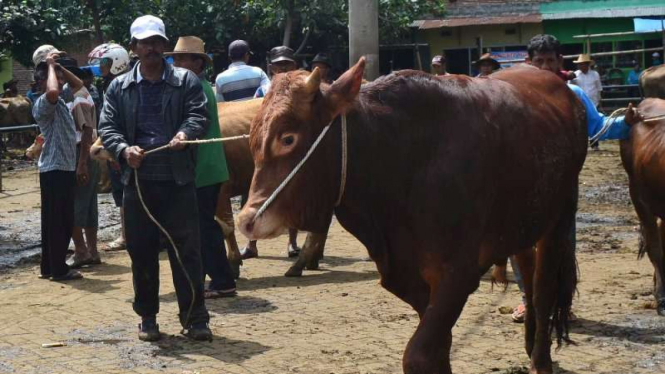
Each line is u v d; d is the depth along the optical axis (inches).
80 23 927.7
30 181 690.8
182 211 262.4
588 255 387.2
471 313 293.0
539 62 269.1
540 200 212.5
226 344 262.2
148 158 257.3
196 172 305.1
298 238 443.5
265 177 178.1
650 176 288.7
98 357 251.6
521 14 1127.6
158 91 259.1
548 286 231.3
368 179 185.3
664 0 1067.3
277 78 183.3
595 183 627.2
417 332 183.2
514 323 281.0
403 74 192.1
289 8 900.0
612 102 1065.5
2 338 273.1
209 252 316.5
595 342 260.2
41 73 366.0
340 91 177.8
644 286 326.3
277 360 245.3
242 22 945.5
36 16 853.8
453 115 190.5
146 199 260.1
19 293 335.9
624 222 472.1
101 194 597.9
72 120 354.9
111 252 417.7
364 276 354.0
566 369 236.1
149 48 256.7
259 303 311.3
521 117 205.5
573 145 227.6
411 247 190.4
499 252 207.5
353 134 182.7
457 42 1159.0
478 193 188.7
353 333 271.6
